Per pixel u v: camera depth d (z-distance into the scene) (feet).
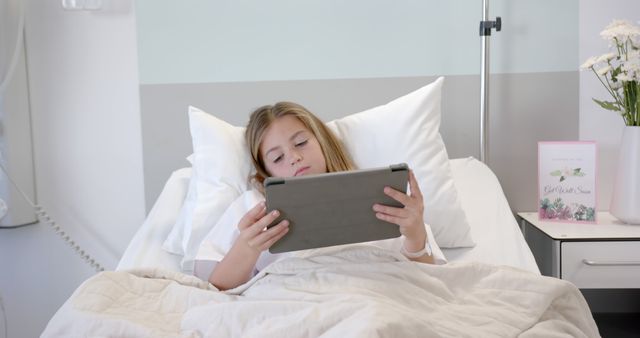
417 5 7.63
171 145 7.84
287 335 3.59
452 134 7.76
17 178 7.71
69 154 7.93
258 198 5.38
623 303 8.06
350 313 3.61
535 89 7.68
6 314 8.17
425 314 4.04
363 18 7.68
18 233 8.04
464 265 4.51
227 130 6.20
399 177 4.20
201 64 7.75
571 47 7.60
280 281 4.35
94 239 8.05
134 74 7.79
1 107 7.54
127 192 7.97
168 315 4.25
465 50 7.64
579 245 6.36
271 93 7.78
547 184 7.11
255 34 7.72
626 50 6.57
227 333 3.84
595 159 6.90
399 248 5.07
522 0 7.56
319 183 4.04
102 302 4.16
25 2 7.73
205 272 5.09
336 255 4.55
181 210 6.24
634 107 6.77
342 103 7.77
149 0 7.68
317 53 7.73
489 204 6.61
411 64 7.71
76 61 7.80
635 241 6.33
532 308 4.22
